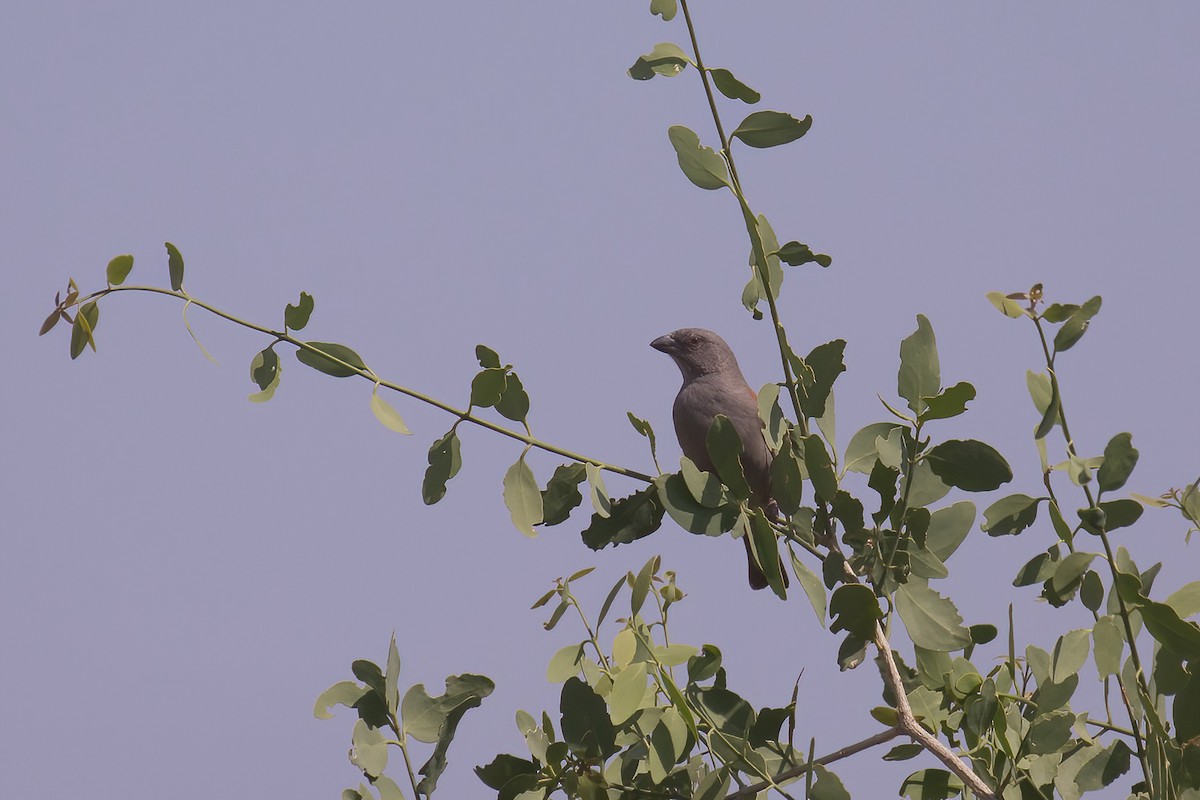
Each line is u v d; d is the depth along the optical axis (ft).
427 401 27.07
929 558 24.59
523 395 27.20
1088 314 22.52
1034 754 23.75
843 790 22.68
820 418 26.12
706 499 26.61
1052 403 22.79
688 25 27.22
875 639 24.09
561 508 27.71
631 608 24.71
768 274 26.84
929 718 25.53
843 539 25.03
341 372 26.96
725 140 26.99
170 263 26.40
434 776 25.66
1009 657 23.80
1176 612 22.40
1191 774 22.86
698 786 24.09
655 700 25.13
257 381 26.78
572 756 25.03
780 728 25.39
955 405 23.98
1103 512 22.82
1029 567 24.61
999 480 24.23
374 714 25.98
